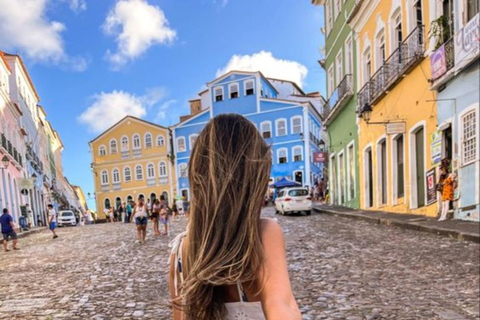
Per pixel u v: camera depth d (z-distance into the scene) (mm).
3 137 22609
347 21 17875
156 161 44688
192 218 1068
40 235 18859
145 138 45250
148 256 8602
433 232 8508
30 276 7215
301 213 18625
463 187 9531
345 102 19281
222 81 40031
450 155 10430
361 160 17328
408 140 12516
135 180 45656
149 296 5148
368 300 4383
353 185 19000
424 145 11508
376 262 6285
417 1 12211
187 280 1012
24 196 28156
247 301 968
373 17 15406
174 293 1156
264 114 38531
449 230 7887
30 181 25812
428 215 11258
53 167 51812
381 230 10062
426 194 11383
